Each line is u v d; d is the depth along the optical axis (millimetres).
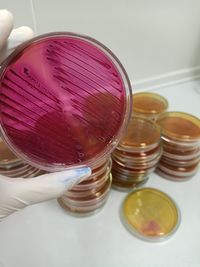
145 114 369
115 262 261
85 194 288
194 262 261
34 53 200
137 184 333
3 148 289
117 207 315
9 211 243
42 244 277
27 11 329
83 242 279
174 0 403
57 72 209
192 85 509
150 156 306
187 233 287
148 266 258
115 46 409
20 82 200
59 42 203
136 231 282
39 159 219
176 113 368
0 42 228
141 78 471
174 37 446
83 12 358
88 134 227
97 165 259
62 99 214
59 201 318
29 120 208
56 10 342
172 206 310
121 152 306
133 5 381
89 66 216
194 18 438
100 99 225
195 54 489
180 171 335
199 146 333
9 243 278
